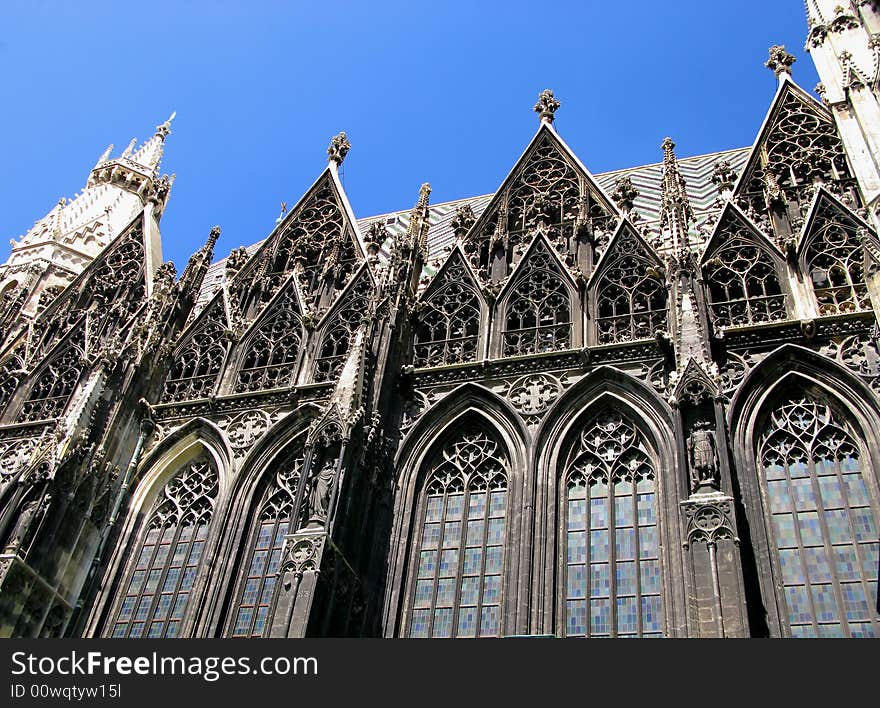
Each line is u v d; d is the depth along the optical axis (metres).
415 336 39.59
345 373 34.00
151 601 33.69
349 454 31.17
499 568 30.72
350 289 42.88
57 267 58.84
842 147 40.91
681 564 27.94
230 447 37.59
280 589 27.47
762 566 27.44
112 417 38.09
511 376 35.75
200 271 47.56
